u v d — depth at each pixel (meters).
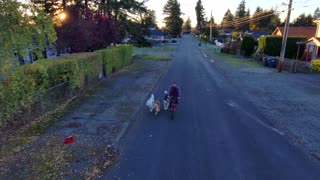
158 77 19.94
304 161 7.33
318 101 13.67
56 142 8.03
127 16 35.34
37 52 8.99
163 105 12.53
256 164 7.11
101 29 24.75
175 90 11.07
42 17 8.46
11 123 8.76
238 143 8.45
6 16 7.33
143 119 10.54
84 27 21.25
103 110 11.41
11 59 7.75
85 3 27.59
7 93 8.23
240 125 10.09
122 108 11.80
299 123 10.34
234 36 78.44
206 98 14.14
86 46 22.33
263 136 9.03
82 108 11.60
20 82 8.73
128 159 7.21
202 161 7.20
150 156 7.42
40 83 10.15
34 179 6.06
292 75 22.27
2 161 6.82
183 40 102.06
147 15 43.44
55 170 6.46
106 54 18.69
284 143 8.48
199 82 18.66
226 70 24.94
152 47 55.97
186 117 10.91
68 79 12.73
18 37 7.75
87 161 6.96
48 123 9.61
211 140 8.64
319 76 21.88
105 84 16.77
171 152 7.71
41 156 7.13
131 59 28.08
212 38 86.62
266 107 12.53
